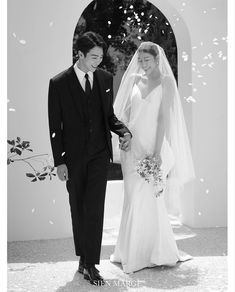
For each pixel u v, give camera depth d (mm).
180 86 6434
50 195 5785
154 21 9898
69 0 5805
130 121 4609
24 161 5715
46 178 5773
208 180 6238
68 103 4195
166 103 4539
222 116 6254
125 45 10555
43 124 5758
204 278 4242
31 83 5723
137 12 10008
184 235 5852
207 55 6203
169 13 6316
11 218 5707
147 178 4480
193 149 6191
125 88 4688
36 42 5730
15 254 5121
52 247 5398
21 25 5684
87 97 4199
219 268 4527
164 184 4699
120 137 4488
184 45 6293
